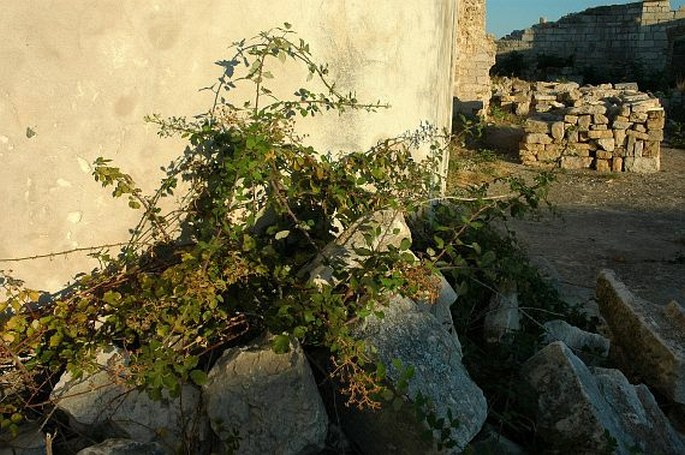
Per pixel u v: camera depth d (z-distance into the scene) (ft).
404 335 9.55
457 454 8.71
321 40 12.64
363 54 13.33
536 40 91.20
